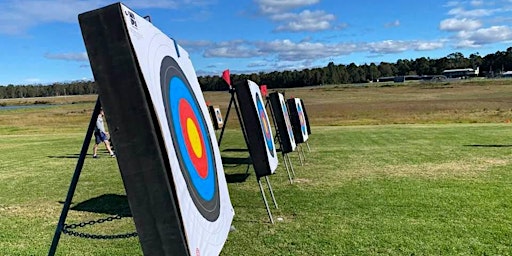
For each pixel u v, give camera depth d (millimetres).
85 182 8578
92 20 2010
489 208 5805
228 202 3736
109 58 2002
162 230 2023
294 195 6898
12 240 4934
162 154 2027
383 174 8539
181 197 2266
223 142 15906
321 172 9000
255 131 5254
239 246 4512
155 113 2035
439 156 10711
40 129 28922
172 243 2031
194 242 2277
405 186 7336
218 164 3785
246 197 6848
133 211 2021
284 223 5340
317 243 4570
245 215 5746
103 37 2006
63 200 7055
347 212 5789
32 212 6266
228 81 5480
